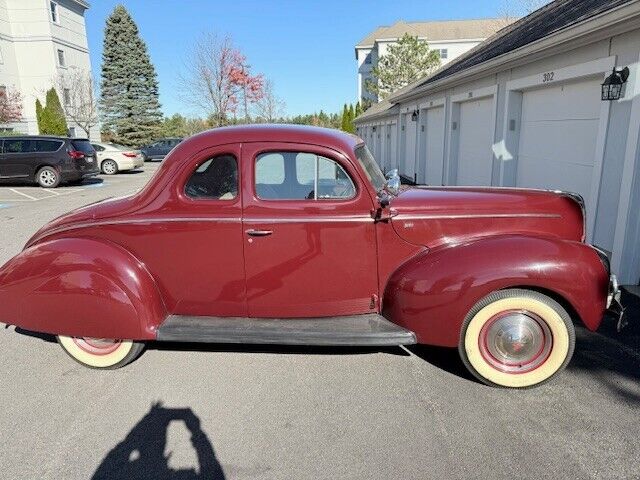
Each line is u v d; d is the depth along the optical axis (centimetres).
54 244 313
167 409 287
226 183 308
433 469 231
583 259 282
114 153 2080
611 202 512
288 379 317
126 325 307
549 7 971
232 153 304
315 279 314
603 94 509
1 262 603
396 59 3900
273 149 303
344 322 317
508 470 229
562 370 294
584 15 523
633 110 471
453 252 294
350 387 306
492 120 859
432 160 1319
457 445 248
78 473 235
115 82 3669
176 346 370
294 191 308
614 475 223
